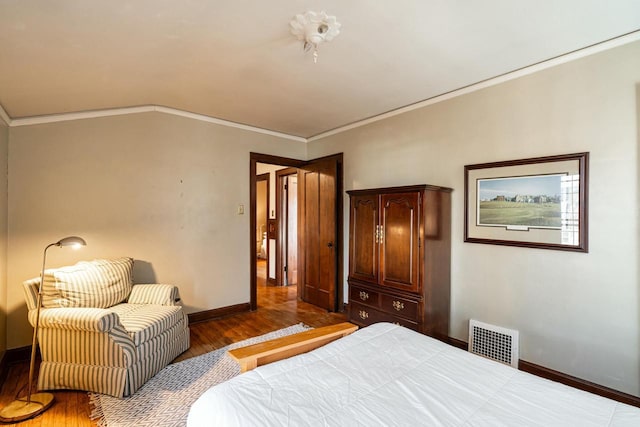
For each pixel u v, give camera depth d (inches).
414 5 63.6
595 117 81.8
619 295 78.3
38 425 71.3
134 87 102.6
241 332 128.7
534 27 72.5
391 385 48.0
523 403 43.5
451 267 112.2
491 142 101.7
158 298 108.9
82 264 102.3
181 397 82.4
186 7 61.6
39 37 65.9
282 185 215.0
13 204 102.5
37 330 83.7
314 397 44.5
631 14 67.7
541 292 91.2
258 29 71.0
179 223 135.9
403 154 128.6
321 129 164.2
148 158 128.0
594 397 44.7
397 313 107.8
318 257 165.8
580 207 83.6
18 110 97.8
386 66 92.0
